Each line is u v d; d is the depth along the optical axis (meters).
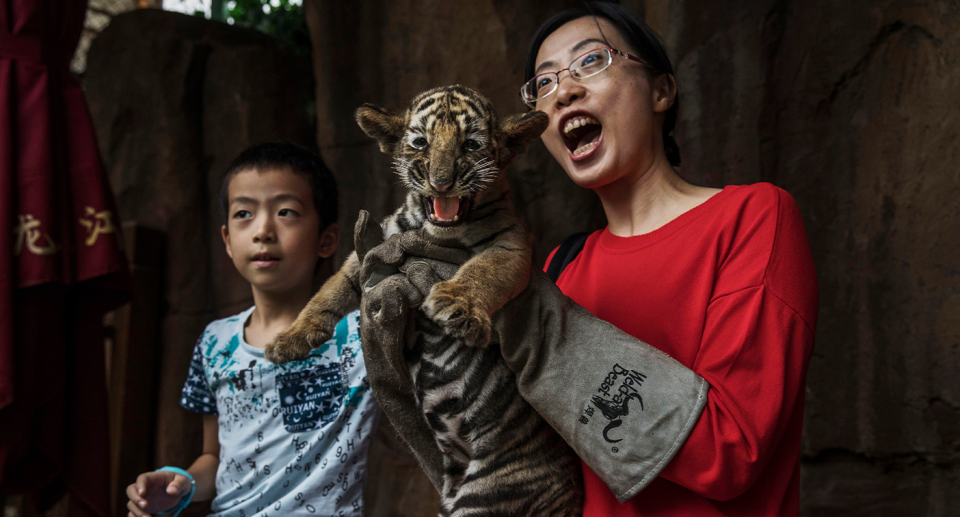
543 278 1.81
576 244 2.32
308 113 6.56
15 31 3.46
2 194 3.20
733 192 1.82
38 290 3.31
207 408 2.85
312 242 2.83
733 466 1.46
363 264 1.85
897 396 3.67
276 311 2.80
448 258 1.87
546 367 1.61
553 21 2.23
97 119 6.30
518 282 1.70
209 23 6.44
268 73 6.30
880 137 3.87
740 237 1.71
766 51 4.31
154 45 6.23
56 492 3.69
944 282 3.53
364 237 1.89
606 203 2.17
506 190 2.10
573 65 2.04
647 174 2.07
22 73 3.42
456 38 5.43
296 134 6.35
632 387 1.54
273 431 2.56
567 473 1.89
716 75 4.42
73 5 3.72
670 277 1.79
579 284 2.09
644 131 2.02
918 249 3.65
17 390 3.15
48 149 3.39
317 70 6.05
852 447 3.82
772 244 1.66
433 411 1.86
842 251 3.95
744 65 4.34
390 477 5.20
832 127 4.08
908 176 3.73
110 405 5.47
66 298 3.68
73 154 3.61
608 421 1.52
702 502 1.60
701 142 4.41
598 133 2.13
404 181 2.06
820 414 3.94
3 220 3.17
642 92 2.02
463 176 1.91
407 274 1.78
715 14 4.46
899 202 3.75
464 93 2.11
